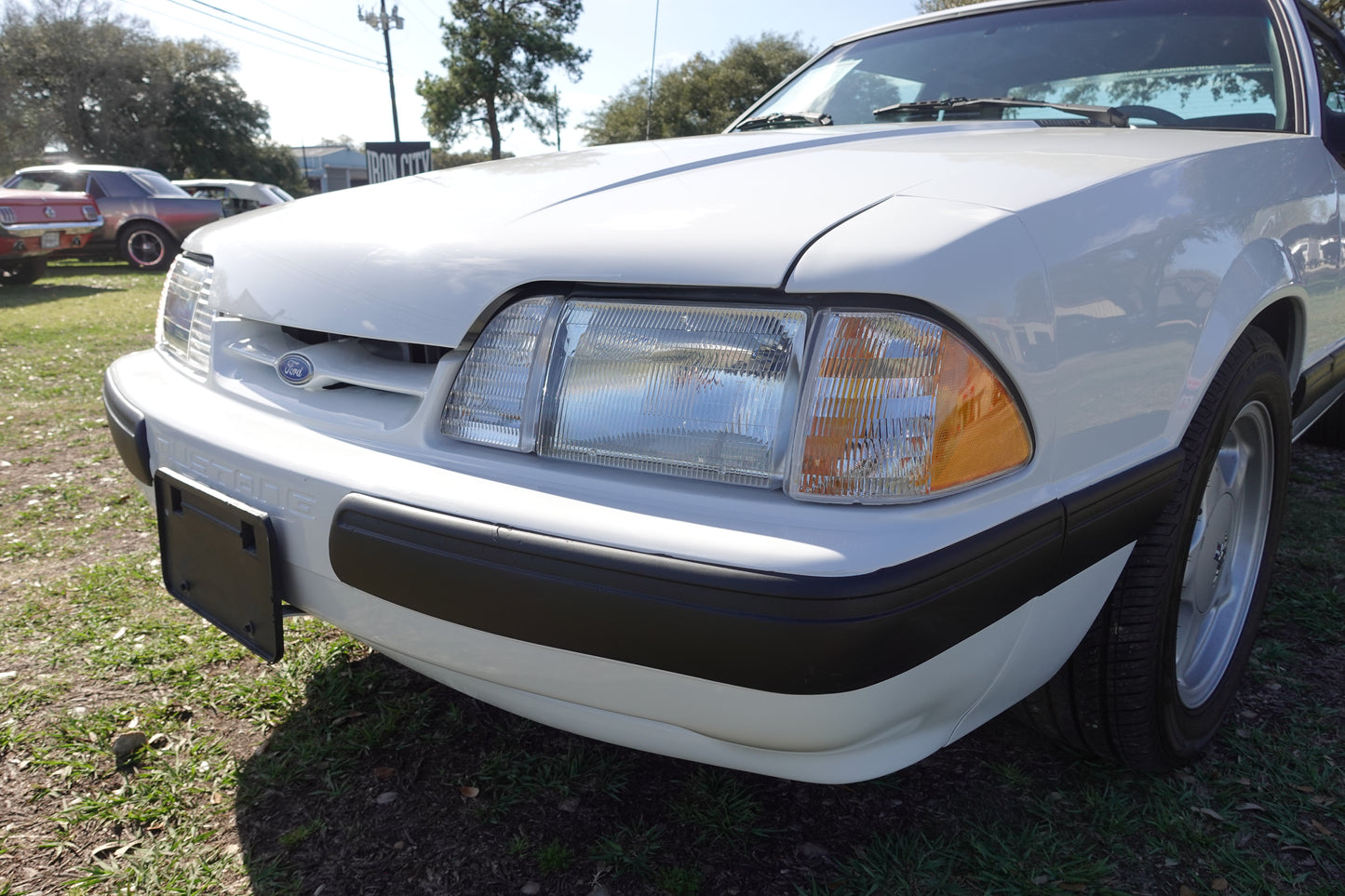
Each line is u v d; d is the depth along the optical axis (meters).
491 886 1.46
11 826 1.60
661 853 1.52
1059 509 1.20
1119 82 2.21
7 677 2.06
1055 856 1.50
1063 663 1.49
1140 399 1.36
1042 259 1.17
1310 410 2.51
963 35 2.51
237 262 1.60
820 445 1.07
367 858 1.52
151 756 1.79
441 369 1.29
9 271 10.77
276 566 1.36
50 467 3.71
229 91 44.81
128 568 2.67
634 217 1.26
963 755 1.78
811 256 1.08
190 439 1.50
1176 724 1.63
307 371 1.44
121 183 13.51
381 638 1.29
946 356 1.09
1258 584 1.94
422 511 1.19
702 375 1.13
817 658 1.00
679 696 1.11
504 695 1.30
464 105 37.69
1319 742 1.80
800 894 1.42
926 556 1.04
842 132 1.93
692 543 1.05
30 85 39.88
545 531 1.11
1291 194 1.83
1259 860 1.50
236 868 1.50
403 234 1.40
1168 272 1.39
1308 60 2.13
